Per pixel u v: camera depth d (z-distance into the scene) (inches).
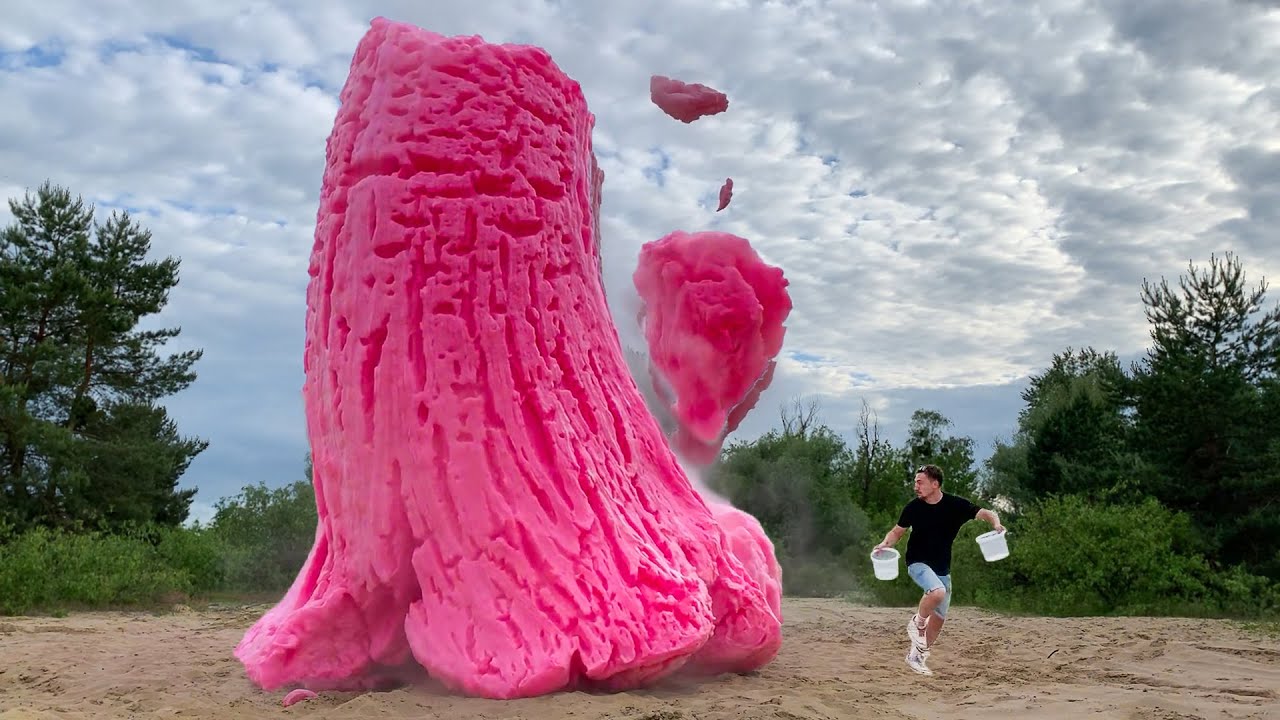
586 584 244.8
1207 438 853.8
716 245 363.3
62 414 1035.3
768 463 1236.5
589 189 311.7
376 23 278.8
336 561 259.4
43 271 1014.4
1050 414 1161.4
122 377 1090.7
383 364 251.3
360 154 265.4
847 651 385.7
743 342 359.9
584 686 244.2
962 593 743.7
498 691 228.5
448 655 236.1
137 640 391.5
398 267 254.8
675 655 246.4
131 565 642.8
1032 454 1145.4
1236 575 661.9
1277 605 620.7
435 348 250.8
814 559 1132.5
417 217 257.4
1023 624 519.5
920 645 325.4
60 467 959.6
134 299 1077.8
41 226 1043.9
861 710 237.1
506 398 251.8
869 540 997.2
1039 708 247.6
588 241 296.2
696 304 356.5
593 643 238.4
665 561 259.6
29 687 268.5
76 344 1017.5
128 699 240.2
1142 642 408.5
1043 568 690.8
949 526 334.0
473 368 251.4
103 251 1066.1
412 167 260.7
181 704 228.8
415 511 246.1
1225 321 900.0
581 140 298.0
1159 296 933.8
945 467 1518.2
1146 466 866.8
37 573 588.1
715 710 223.6
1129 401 950.4
